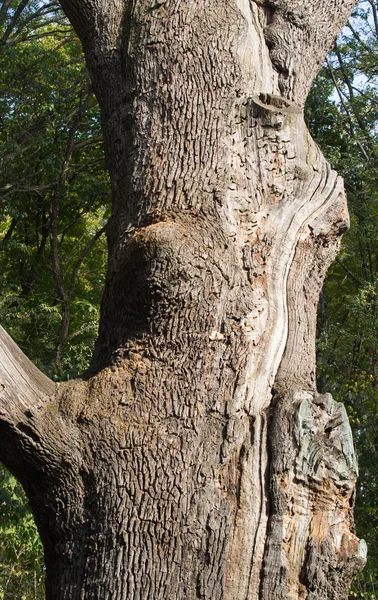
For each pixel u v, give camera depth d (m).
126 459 2.71
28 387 2.76
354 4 3.90
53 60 14.22
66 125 15.89
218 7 3.30
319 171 3.23
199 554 2.65
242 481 2.77
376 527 11.12
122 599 2.59
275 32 3.52
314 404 2.94
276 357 2.96
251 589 2.68
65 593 2.70
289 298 3.04
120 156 3.24
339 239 3.28
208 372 2.82
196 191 3.01
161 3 3.32
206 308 2.83
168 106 3.15
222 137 3.10
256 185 3.10
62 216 18.42
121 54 3.37
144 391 2.79
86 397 2.82
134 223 3.04
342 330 13.09
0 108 13.72
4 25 15.32
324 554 2.77
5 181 15.17
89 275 19.25
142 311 2.85
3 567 10.88
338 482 2.87
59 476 2.76
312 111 15.10
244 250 2.98
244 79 3.22
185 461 2.72
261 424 2.87
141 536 2.64
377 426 11.69
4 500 6.62
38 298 17.88
